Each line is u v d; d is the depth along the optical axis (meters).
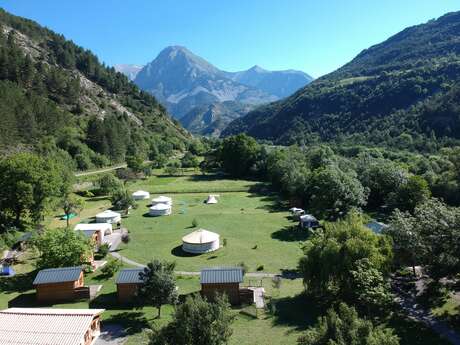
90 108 191.12
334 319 19.11
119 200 79.62
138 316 33.84
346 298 33.69
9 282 42.59
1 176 59.53
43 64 197.25
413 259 35.28
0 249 51.22
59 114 155.38
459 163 64.19
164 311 34.78
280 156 111.75
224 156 132.00
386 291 29.88
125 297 37.19
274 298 36.59
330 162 89.19
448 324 29.12
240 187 105.31
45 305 37.25
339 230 36.06
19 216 62.28
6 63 167.88
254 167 124.31
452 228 30.36
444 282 35.19
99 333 30.86
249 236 59.81
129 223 69.88
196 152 193.12
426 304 32.38
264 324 31.55
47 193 61.97
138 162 127.56
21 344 25.77
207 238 53.22
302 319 32.06
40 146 124.25
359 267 30.34
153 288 32.34
